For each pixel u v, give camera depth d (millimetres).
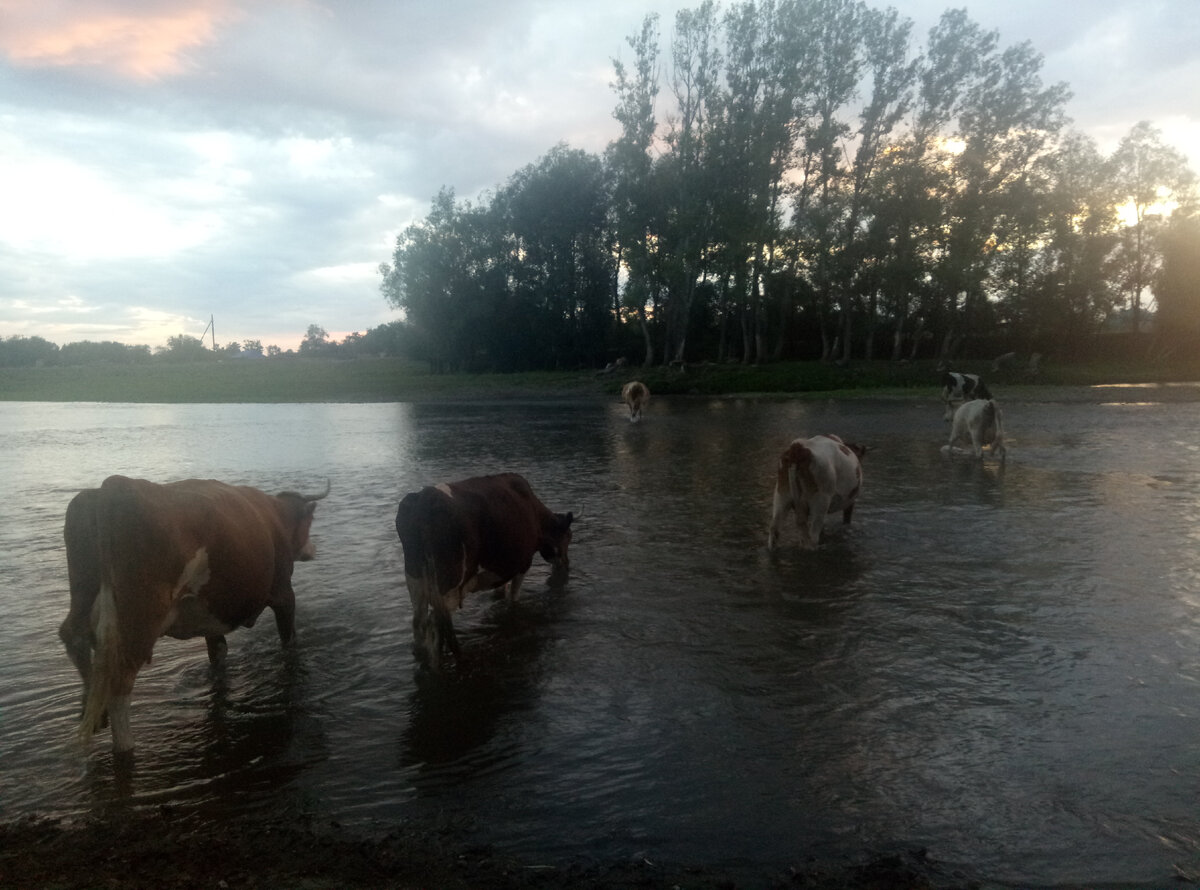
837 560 9031
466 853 3805
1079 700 5363
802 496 9383
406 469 16656
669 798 4316
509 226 62312
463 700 5562
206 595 5148
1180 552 9000
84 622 4676
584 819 4129
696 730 5070
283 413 35969
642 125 50312
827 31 47969
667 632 6809
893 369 48344
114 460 18812
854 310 59844
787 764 4645
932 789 4348
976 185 49031
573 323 63500
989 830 3973
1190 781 4371
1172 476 14312
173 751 4887
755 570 8680
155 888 3445
